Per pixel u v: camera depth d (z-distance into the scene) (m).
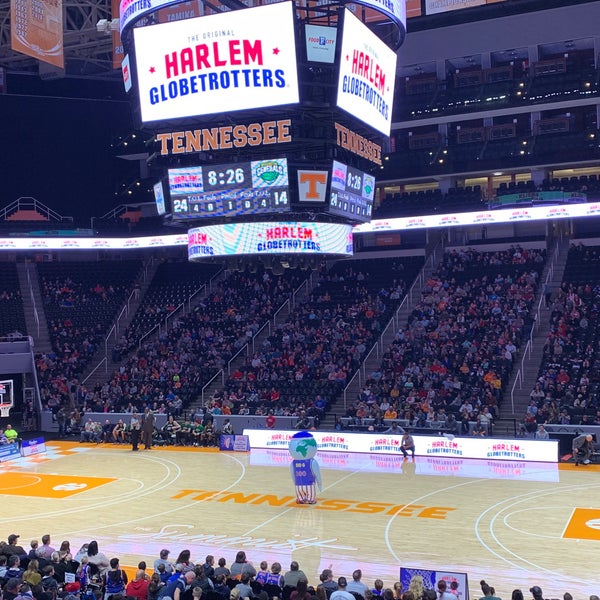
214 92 22.59
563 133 47.50
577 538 19.48
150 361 44.19
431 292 43.84
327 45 22.33
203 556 18.70
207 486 26.89
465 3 43.28
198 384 40.94
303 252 24.09
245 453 33.81
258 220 24.08
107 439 37.50
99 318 49.94
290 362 40.44
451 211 44.34
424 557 18.20
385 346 40.94
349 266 49.97
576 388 33.44
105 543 20.02
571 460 30.00
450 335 39.19
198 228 25.02
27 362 43.84
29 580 12.79
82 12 48.38
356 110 23.53
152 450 35.09
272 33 21.88
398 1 24.55
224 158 25.66
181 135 23.94
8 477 29.31
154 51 23.03
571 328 37.22
